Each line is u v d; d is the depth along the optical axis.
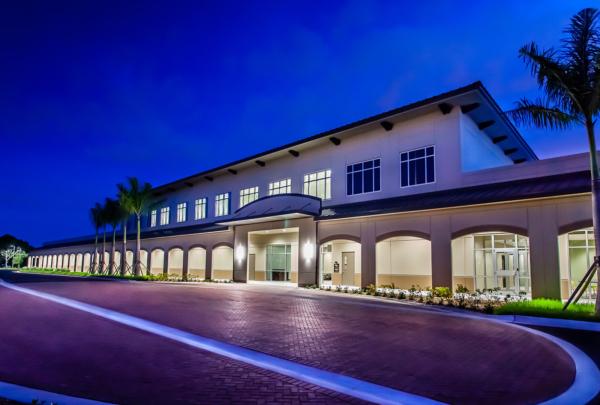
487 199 19.08
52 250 79.31
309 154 32.00
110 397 6.35
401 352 9.31
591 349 9.67
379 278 25.28
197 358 8.70
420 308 16.88
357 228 24.89
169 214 49.22
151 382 7.11
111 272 49.34
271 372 7.75
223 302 18.27
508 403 6.23
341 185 29.17
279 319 13.64
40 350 9.35
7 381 7.12
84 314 14.61
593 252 18.41
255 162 36.34
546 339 10.74
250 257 34.47
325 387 6.94
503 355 9.09
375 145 27.52
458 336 11.12
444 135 24.16
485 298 19.00
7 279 36.81
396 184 25.98
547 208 17.59
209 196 42.69
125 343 10.05
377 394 6.57
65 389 6.71
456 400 6.34
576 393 6.64
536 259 17.64
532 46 15.14
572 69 14.63
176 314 14.60
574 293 14.69
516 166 21.08
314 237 27.39
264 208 32.41
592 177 14.66
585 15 14.69
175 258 43.50
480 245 21.67
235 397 6.43
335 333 11.39
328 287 25.33
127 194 41.62
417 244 23.84
